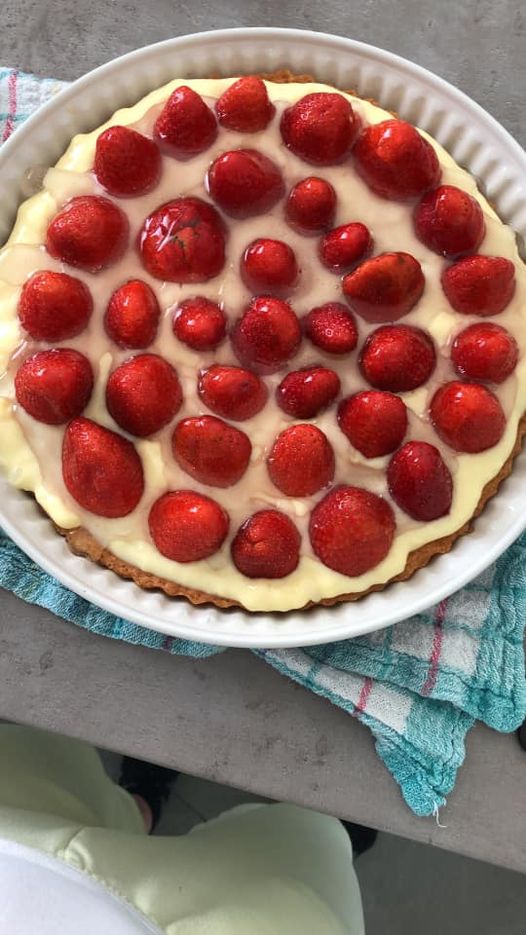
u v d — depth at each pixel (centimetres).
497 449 39
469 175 41
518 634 43
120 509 38
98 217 37
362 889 65
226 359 38
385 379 38
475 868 65
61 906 44
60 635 42
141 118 39
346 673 42
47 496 38
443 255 39
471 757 43
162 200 39
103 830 48
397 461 38
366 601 39
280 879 50
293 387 38
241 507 38
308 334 38
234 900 46
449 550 40
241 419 38
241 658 43
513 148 40
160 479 38
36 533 39
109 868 45
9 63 45
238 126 39
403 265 37
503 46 45
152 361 37
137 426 37
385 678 42
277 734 42
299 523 38
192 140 38
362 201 39
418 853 65
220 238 38
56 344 38
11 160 39
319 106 38
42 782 51
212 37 39
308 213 38
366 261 38
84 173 39
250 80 38
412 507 38
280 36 40
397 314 38
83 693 42
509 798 43
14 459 38
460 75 45
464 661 43
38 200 39
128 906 44
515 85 45
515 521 39
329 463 38
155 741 42
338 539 37
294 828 54
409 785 42
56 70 45
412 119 42
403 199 39
